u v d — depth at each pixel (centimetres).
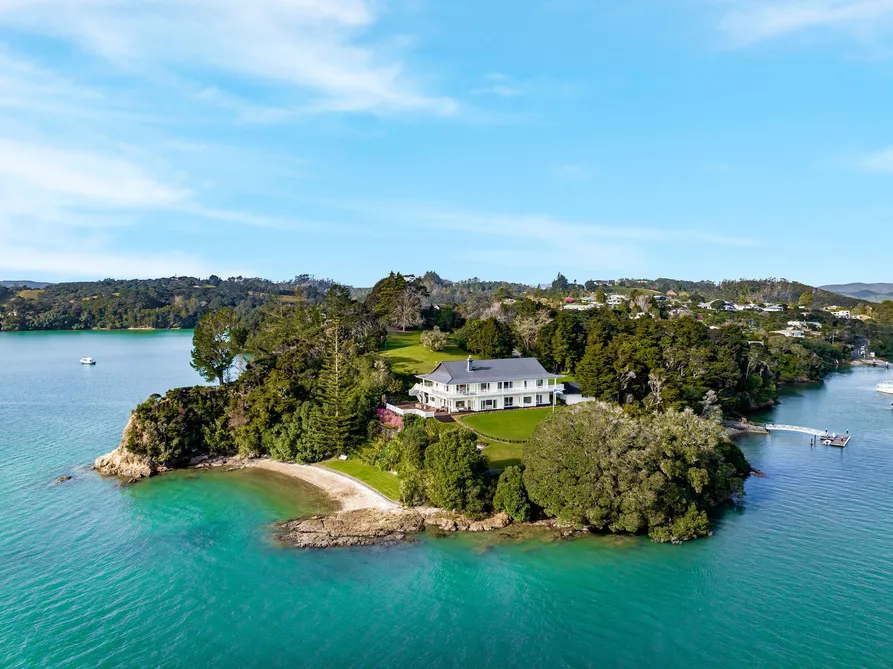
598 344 11606
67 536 6222
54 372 18300
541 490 6438
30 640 4381
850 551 5925
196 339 13375
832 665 4150
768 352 17838
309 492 7719
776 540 6191
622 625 4669
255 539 6228
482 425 9081
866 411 13375
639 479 6141
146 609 4841
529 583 5322
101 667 4091
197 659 4197
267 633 4528
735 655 4272
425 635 4528
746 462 8425
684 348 11750
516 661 4216
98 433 10550
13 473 8250
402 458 7706
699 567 5612
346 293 17212
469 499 6662
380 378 10375
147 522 6650
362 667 4138
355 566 5641
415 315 16838
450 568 5606
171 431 8800
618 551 5950
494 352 13238
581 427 6488
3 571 5431
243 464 9000
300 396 9775
